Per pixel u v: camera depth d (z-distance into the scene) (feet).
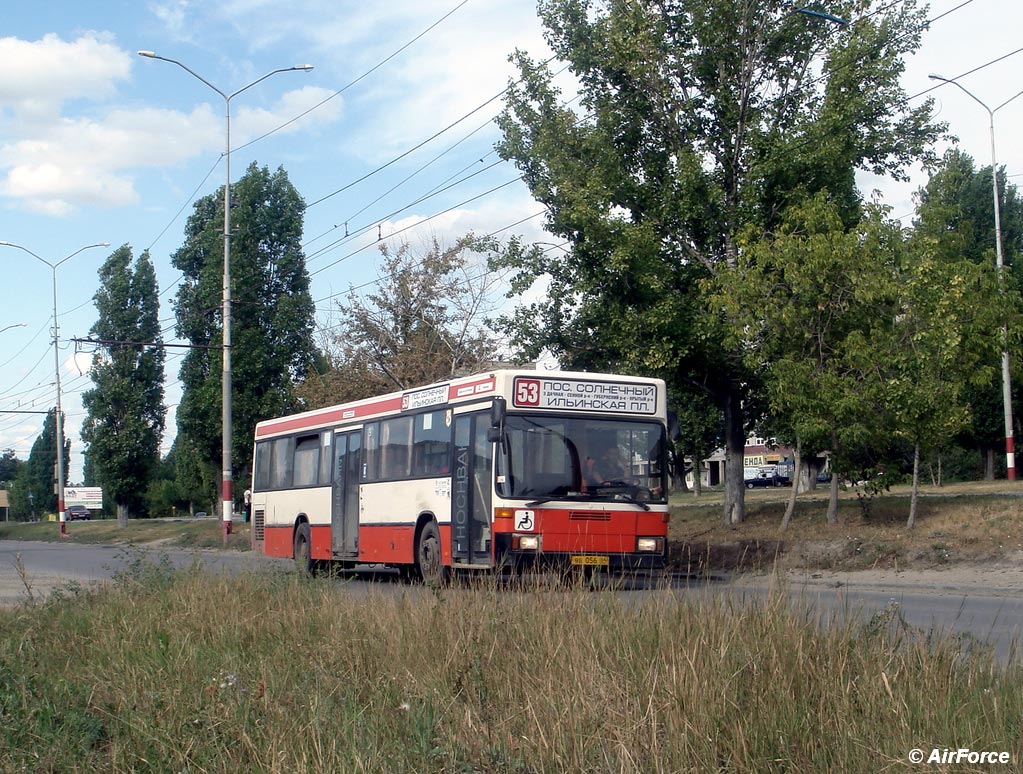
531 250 76.07
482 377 53.47
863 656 21.01
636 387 53.01
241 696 23.00
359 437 67.77
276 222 146.82
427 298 121.90
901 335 62.90
